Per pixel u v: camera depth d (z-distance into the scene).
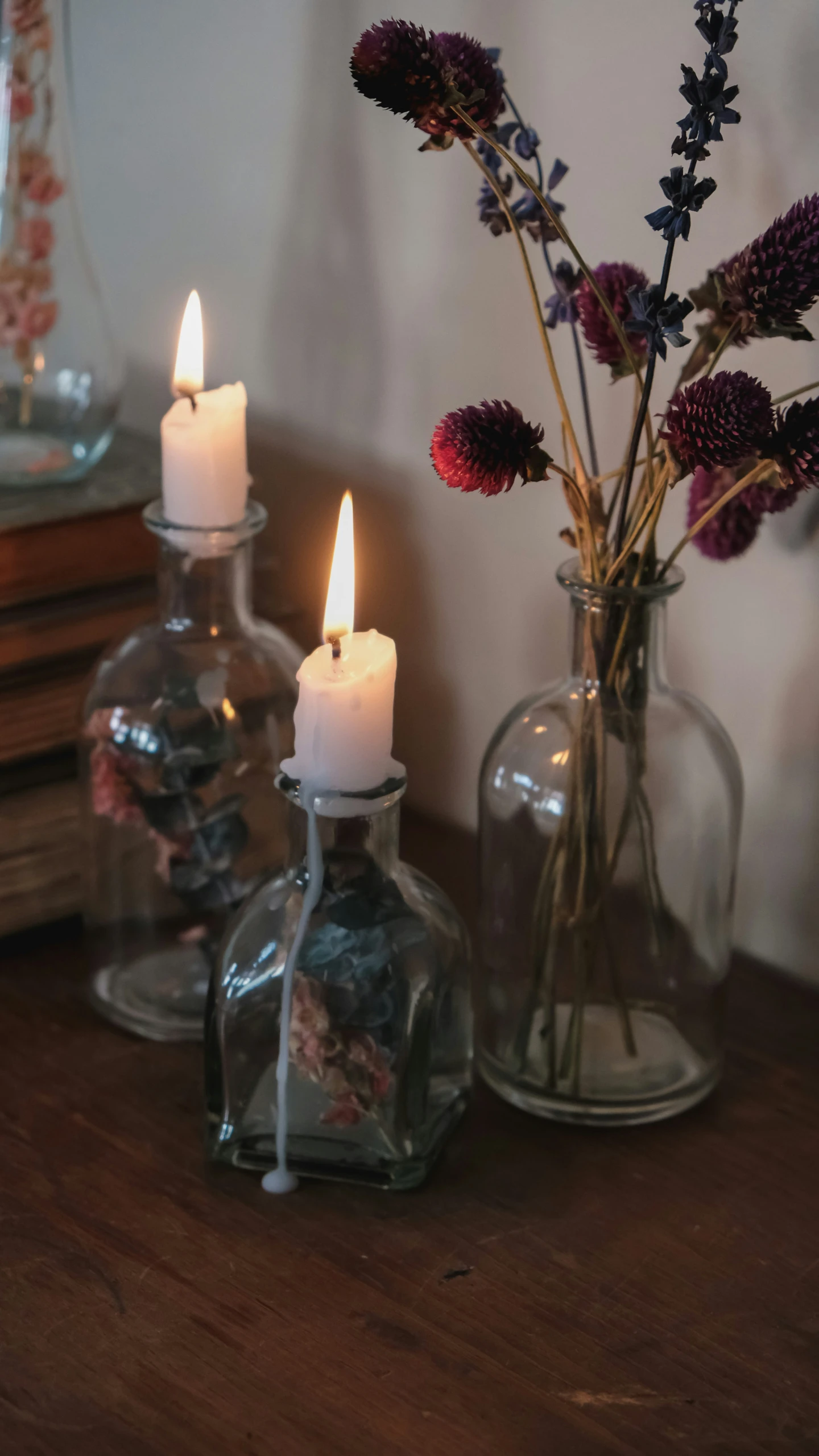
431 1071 0.64
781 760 0.77
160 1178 0.65
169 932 0.76
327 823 0.61
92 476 0.88
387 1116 0.62
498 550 0.85
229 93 0.90
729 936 0.70
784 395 0.71
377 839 0.62
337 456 0.92
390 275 0.85
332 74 0.84
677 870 0.66
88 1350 0.55
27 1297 0.58
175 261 0.98
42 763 0.85
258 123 0.89
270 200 0.90
